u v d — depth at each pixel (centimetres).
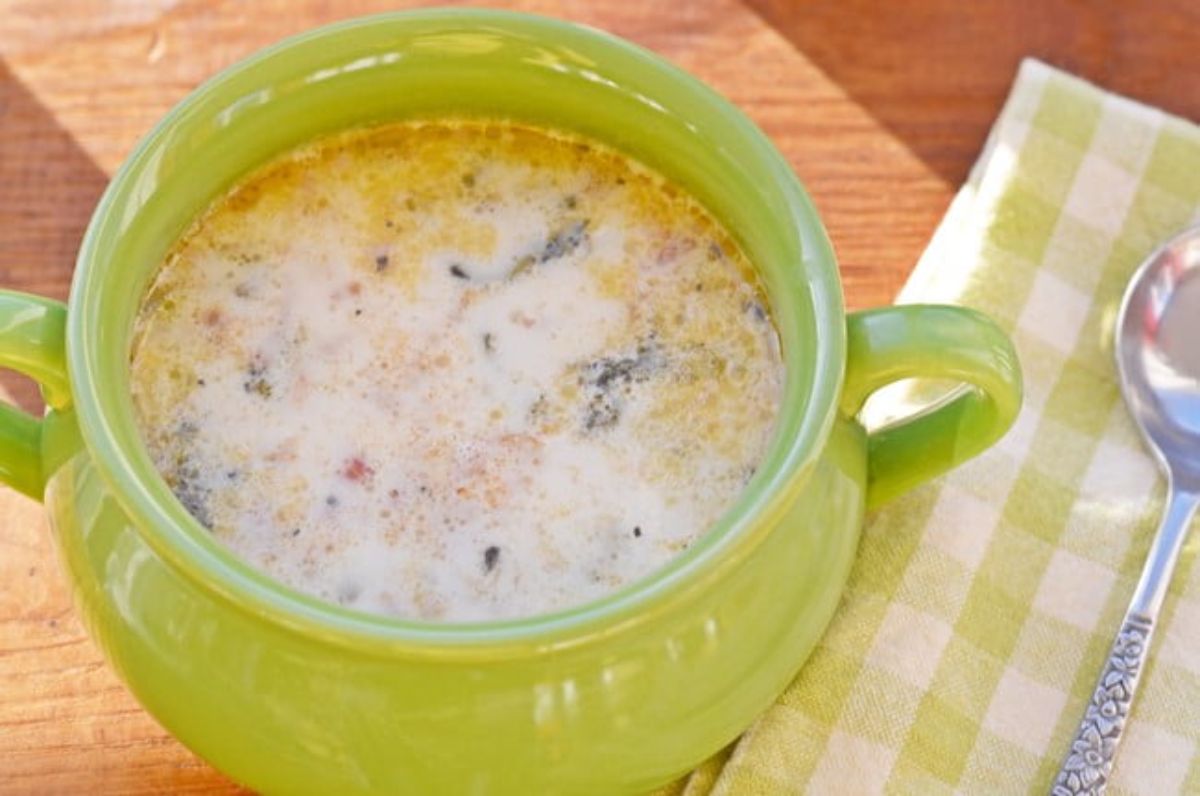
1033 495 47
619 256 44
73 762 44
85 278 40
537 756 40
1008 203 50
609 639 38
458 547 41
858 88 52
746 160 42
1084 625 46
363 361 43
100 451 39
